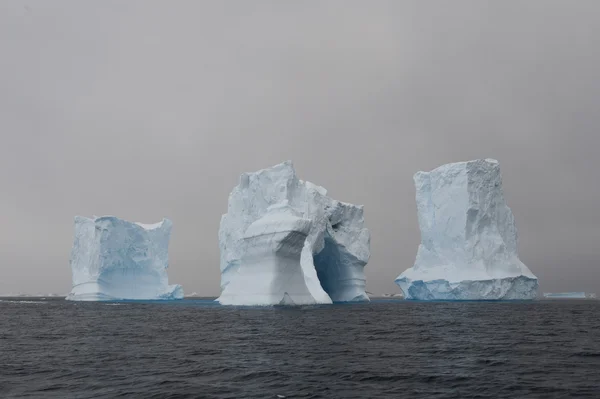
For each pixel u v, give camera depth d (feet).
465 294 233.76
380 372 60.49
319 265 250.37
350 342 89.20
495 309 191.62
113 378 57.36
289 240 169.37
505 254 240.53
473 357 72.02
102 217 254.27
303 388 52.21
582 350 79.30
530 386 53.16
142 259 271.28
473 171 243.40
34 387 53.01
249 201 219.41
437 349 80.38
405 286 263.49
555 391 50.96
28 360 71.10
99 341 94.38
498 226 247.29
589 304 282.36
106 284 262.26
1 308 243.81
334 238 226.79
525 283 243.60
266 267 174.70
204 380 55.98
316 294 201.87
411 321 133.18
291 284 176.35
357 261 235.61
